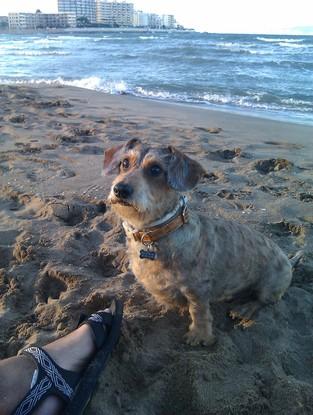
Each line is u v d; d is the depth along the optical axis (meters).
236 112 2.36
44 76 3.89
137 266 0.67
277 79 3.51
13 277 0.80
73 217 1.02
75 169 1.26
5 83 3.36
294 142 1.68
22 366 0.51
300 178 1.27
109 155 0.76
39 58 5.77
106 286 0.78
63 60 5.42
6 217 1.01
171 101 2.69
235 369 0.61
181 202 0.65
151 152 0.66
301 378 0.62
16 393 0.49
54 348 0.56
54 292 0.79
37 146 1.47
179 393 0.58
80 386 0.53
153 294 0.70
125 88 3.16
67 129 1.69
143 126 1.82
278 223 1.00
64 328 0.67
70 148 1.45
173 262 0.64
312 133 1.83
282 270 0.74
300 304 0.76
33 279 0.80
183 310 0.73
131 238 0.67
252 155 1.47
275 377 0.59
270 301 0.75
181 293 0.67
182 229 0.64
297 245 0.93
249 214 1.04
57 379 0.52
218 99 2.75
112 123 1.84
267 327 0.69
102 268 0.85
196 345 0.66
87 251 0.88
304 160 1.44
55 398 0.51
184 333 0.69
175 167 0.64
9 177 1.21
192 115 2.17
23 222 0.98
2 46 8.84
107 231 0.95
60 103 2.28
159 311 0.73
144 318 0.71
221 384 0.58
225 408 0.55
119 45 8.51
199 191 1.15
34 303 0.75
